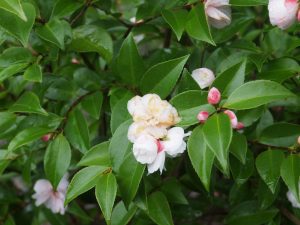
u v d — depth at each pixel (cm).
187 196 60
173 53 53
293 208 50
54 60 49
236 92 38
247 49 50
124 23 55
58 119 46
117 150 39
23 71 47
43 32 45
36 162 57
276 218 51
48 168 44
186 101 40
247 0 45
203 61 53
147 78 43
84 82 50
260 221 50
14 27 42
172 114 38
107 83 50
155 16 50
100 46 48
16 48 45
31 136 44
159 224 44
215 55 51
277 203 52
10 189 63
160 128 38
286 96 37
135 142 37
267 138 46
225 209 60
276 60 47
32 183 63
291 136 45
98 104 47
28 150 52
